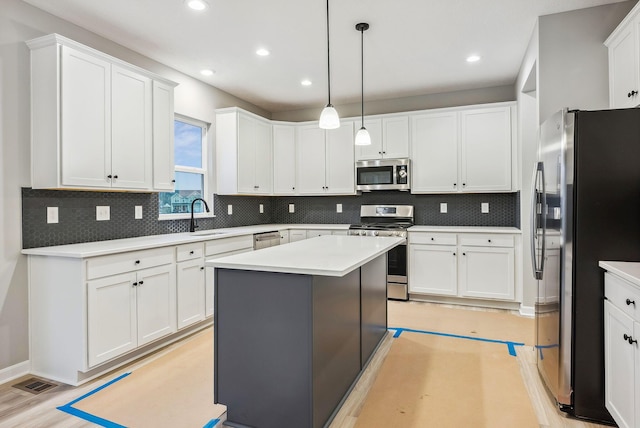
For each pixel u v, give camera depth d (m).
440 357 2.71
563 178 1.91
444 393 2.20
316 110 5.32
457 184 4.29
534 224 2.40
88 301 2.31
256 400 1.86
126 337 2.56
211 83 4.22
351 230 4.50
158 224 3.56
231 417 1.92
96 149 2.65
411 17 2.77
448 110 4.31
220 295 1.94
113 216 3.11
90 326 2.33
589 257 1.87
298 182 5.07
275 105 5.20
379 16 2.75
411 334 3.19
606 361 1.81
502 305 3.96
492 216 4.46
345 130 4.84
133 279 2.62
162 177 3.21
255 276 1.85
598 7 2.62
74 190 2.78
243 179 4.39
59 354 2.38
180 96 3.86
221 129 4.34
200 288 3.24
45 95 2.45
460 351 2.81
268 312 1.82
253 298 1.85
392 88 4.44
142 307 2.68
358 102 5.04
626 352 1.60
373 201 5.04
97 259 2.37
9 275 2.41
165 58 3.49
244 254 2.14
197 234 3.64
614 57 2.44
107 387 2.29
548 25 2.73
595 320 1.87
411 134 4.49
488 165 4.16
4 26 2.39
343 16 2.75
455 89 4.48
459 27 2.92
